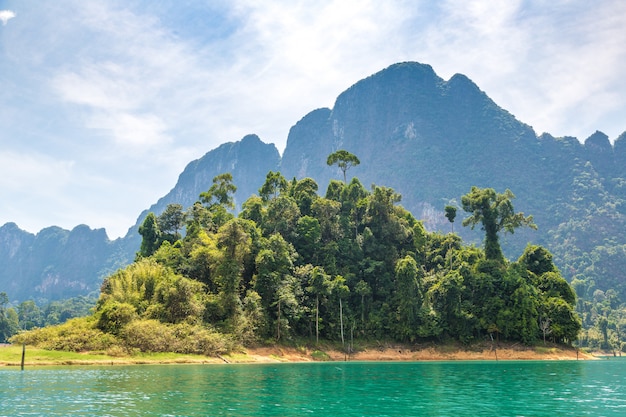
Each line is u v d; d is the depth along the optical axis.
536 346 79.75
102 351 55.12
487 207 93.88
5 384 31.83
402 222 99.88
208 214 103.00
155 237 103.06
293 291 78.12
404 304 81.25
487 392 30.52
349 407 24.02
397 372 47.41
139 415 21.09
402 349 80.81
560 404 25.42
